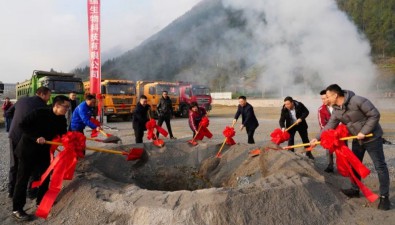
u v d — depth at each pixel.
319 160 8.03
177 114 24.61
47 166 4.87
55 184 4.41
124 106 20.84
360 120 4.71
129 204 4.13
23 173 4.42
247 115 8.23
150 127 7.48
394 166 7.28
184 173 6.90
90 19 14.21
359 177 5.08
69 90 17.80
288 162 5.62
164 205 3.97
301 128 7.62
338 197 4.84
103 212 4.18
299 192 4.38
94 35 14.32
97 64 14.47
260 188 4.32
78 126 7.02
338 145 4.76
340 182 5.79
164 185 6.61
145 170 6.76
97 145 10.84
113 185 4.97
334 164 7.51
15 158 5.09
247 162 6.51
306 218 4.14
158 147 7.23
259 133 13.92
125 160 6.72
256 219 3.93
